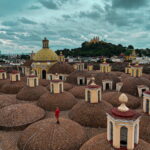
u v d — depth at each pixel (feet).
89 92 72.59
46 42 180.55
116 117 41.16
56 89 88.79
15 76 118.83
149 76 142.72
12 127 66.18
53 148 50.75
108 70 128.16
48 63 170.91
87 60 459.73
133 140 41.45
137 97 94.27
